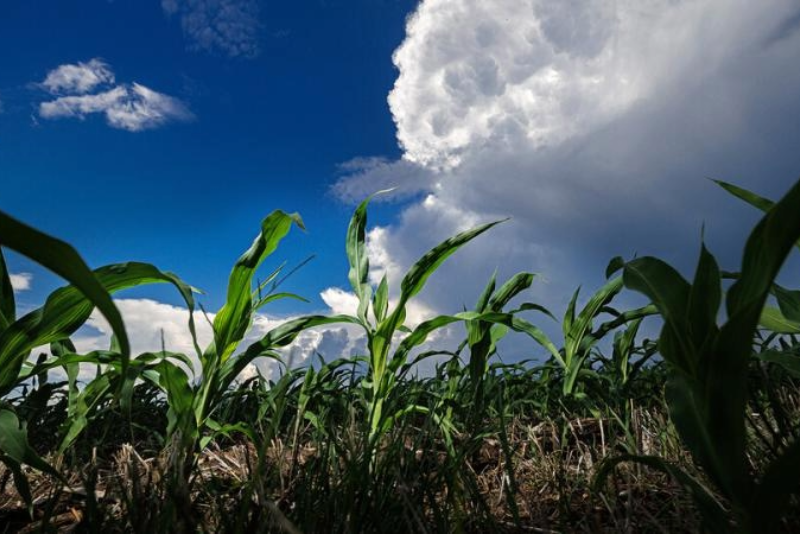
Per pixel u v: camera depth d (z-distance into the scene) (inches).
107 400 88.3
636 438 72.1
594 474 62.9
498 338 88.2
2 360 51.8
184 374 66.6
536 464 71.3
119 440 92.5
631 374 84.8
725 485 32.9
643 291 38.3
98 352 66.4
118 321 26.4
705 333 35.3
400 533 46.9
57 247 25.1
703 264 35.5
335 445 55.7
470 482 50.6
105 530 43.6
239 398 105.3
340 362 98.9
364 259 82.3
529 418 99.3
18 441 48.7
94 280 25.8
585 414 96.3
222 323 67.9
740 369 31.8
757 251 31.6
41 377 88.6
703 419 33.9
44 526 42.8
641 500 56.6
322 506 48.2
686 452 67.7
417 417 101.3
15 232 24.7
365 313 78.3
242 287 66.7
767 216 29.1
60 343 79.4
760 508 31.9
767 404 74.4
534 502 58.8
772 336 75.1
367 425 70.7
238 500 54.1
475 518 51.3
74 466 69.9
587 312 85.6
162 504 44.9
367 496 48.1
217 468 75.1
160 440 80.0
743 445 32.6
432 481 51.8
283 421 99.9
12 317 55.0
